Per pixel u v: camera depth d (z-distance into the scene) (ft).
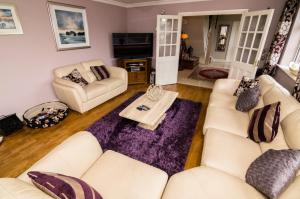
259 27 10.73
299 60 10.43
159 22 13.71
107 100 11.83
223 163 4.69
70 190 2.78
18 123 8.41
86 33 12.46
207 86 15.49
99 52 14.23
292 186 3.42
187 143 7.61
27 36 8.82
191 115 10.07
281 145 4.79
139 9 16.08
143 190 3.79
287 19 10.11
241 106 7.72
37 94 9.85
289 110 5.35
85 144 4.63
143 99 9.42
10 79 8.48
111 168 4.40
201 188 3.88
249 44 11.68
